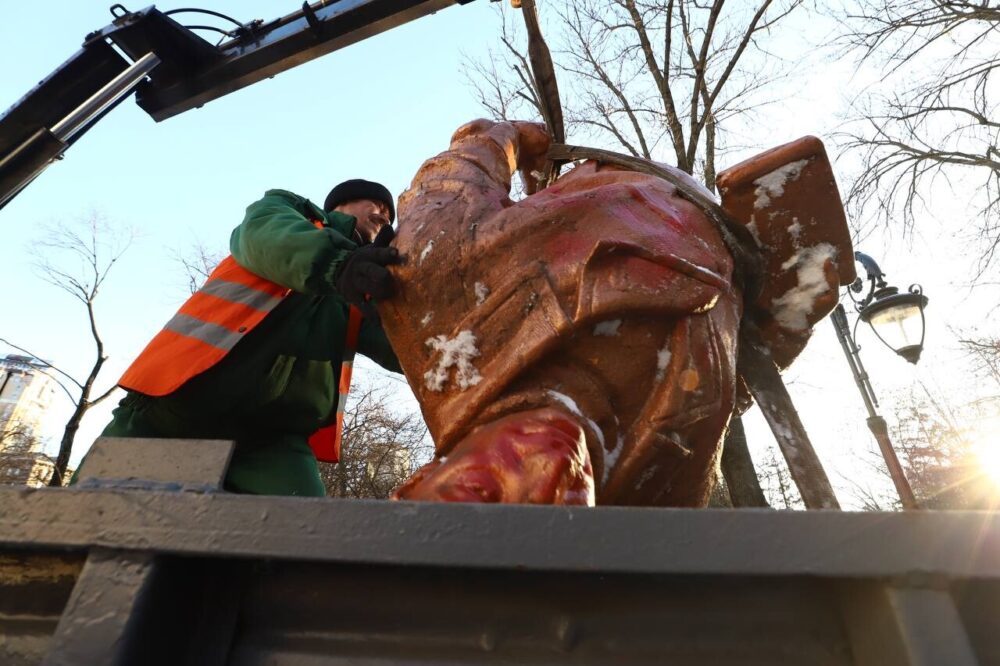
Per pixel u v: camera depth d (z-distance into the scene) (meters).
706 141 9.83
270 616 0.82
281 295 2.12
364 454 19.78
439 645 0.79
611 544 0.70
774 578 0.72
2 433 18.06
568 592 0.79
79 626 0.69
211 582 0.82
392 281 1.48
